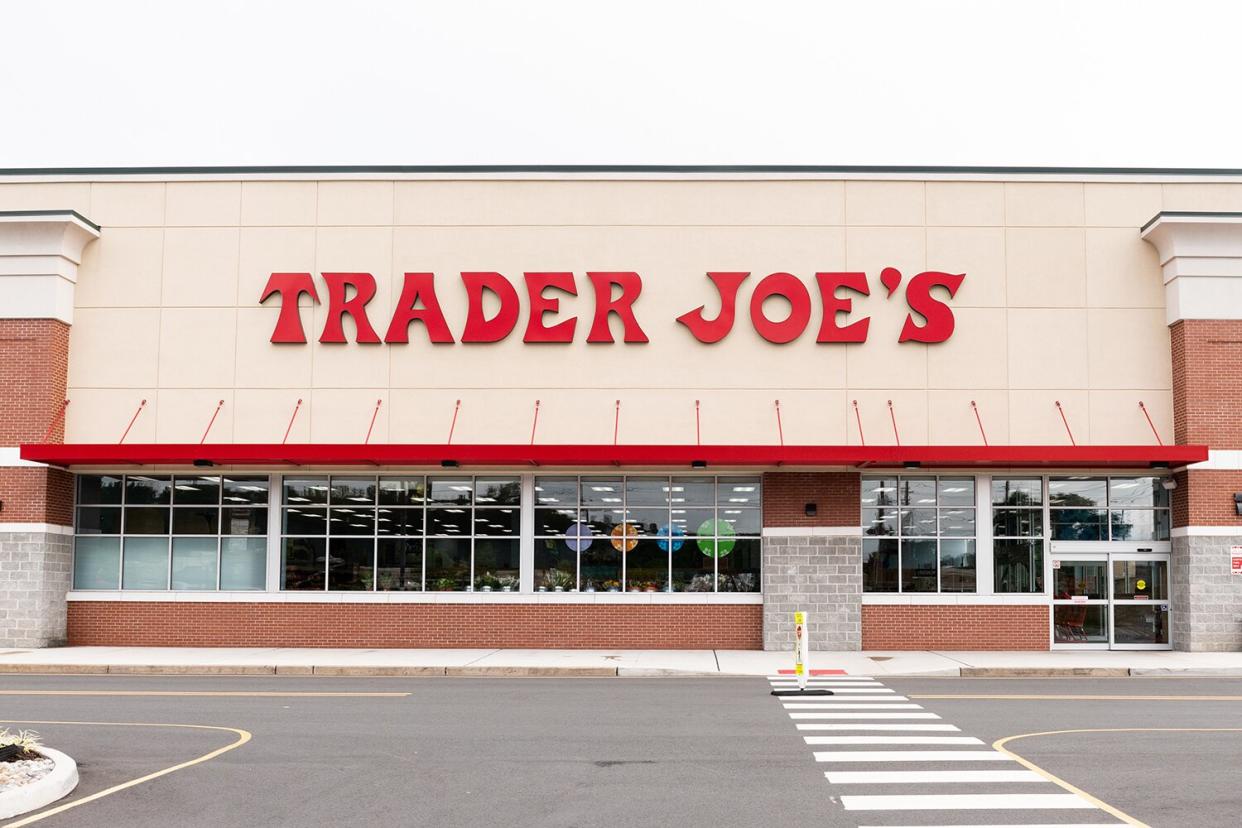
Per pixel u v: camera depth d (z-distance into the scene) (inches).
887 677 864.9
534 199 1101.7
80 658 948.0
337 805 395.5
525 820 372.5
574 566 1072.2
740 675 860.0
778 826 363.3
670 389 1075.9
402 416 1079.0
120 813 384.5
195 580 1087.0
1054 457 990.4
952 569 1064.2
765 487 1058.1
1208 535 1026.1
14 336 1071.0
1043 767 464.8
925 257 1085.8
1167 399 1066.7
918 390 1069.1
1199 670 890.7
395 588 1075.3
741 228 1093.8
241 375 1087.0
